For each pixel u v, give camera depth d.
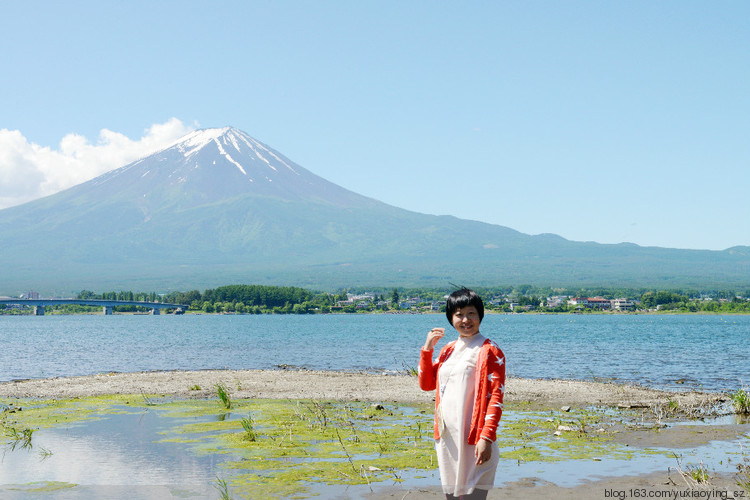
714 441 12.64
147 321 195.88
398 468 10.13
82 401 18.83
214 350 54.28
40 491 8.79
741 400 16.98
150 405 17.84
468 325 6.23
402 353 48.94
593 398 19.78
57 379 25.59
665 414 16.45
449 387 6.22
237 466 10.29
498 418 5.93
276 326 142.50
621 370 33.16
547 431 13.77
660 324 154.62
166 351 53.22
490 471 6.04
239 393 21.05
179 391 21.48
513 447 11.99
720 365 36.31
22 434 13.09
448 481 6.12
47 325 152.62
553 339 74.81
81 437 12.80
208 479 9.45
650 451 11.64
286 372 28.73
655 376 29.72
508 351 50.16
